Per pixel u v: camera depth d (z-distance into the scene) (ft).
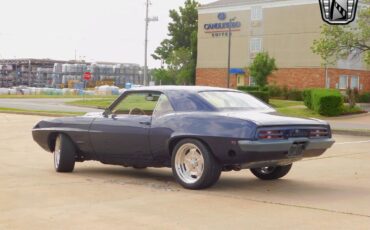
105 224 18.88
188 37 291.17
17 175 30.12
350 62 188.75
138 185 27.09
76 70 368.89
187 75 253.85
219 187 26.76
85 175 30.53
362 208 21.99
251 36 202.69
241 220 19.63
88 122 29.91
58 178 29.07
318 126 26.25
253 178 30.19
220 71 213.05
